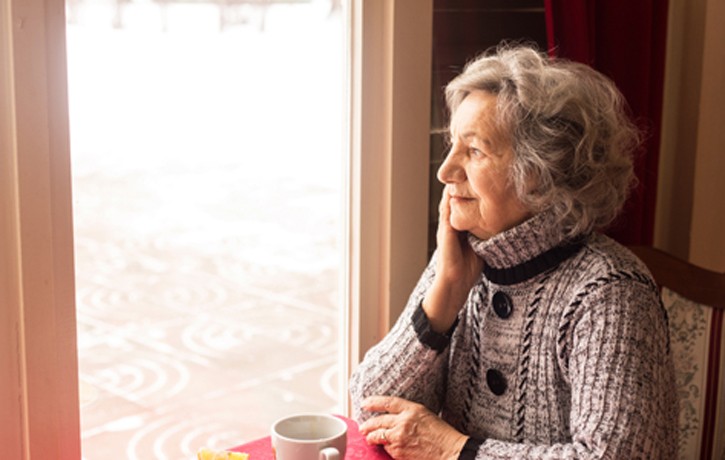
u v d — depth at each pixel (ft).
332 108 6.06
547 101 3.59
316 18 5.49
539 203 3.64
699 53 6.84
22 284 3.64
